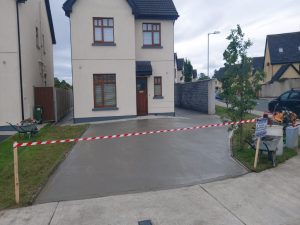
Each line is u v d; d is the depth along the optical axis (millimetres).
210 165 8258
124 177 7488
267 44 54031
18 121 15914
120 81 18219
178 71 60188
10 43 15789
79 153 9938
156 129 14078
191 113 21766
